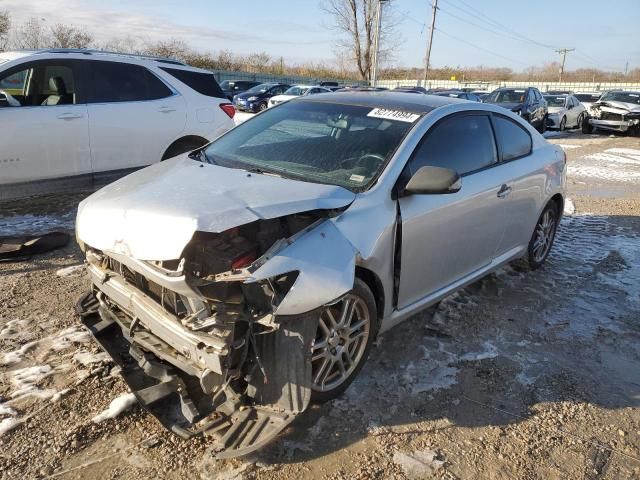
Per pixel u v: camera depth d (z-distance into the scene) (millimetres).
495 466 2578
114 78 6469
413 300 3416
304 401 2518
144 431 2662
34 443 2555
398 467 2525
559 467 2598
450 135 3654
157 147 6789
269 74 44656
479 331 3861
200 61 41938
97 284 3119
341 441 2664
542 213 4883
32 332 3535
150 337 2805
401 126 3463
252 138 3760
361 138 3414
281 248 2459
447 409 2965
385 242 2947
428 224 3281
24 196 5887
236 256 2385
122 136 6449
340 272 2557
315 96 4211
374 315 3020
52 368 3135
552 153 4961
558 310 4293
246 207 2430
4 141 5613
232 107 7562
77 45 32656
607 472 2588
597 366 3518
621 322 4137
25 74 5953
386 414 2885
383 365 3336
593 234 6480
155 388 2709
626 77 77812
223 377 2385
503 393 3148
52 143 5938
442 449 2664
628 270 5250
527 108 17703
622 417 3004
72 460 2469
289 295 2383
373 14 44500
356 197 2922
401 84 51812
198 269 2342
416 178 3014
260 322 2391
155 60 6980
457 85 54594
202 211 2367
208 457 2510
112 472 2412
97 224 2678
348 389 3064
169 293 2553
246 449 2348
